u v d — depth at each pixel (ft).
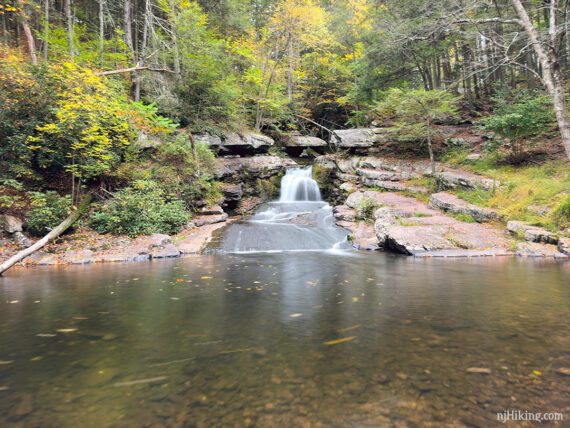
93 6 61.87
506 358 7.18
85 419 5.12
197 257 27.30
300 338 8.74
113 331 9.53
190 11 47.91
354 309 11.55
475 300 12.55
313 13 65.16
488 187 36.52
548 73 29.60
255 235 34.37
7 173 30.37
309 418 5.03
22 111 31.24
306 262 23.84
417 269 19.99
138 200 31.89
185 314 11.23
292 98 75.51
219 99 52.21
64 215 30.42
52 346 8.39
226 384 6.22
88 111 30.19
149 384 6.28
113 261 25.08
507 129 38.34
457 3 35.68
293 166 59.62
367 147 57.16
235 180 49.93
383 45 48.65
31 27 50.65
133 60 48.11
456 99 45.29
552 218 27.84
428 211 35.47
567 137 28.71
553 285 15.07
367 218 37.96
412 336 8.70
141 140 39.93
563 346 7.85
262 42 67.21
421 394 5.70
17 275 19.61
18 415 5.26
